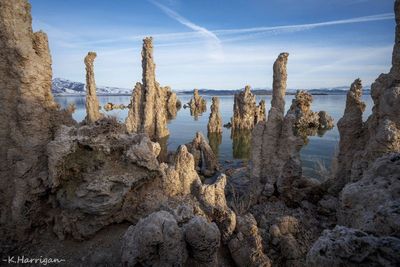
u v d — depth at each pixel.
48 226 13.12
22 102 12.41
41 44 13.27
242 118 70.75
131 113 50.88
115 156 13.53
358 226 7.80
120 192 12.59
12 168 12.70
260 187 19.75
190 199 14.98
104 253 11.80
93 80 42.81
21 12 12.27
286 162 18.78
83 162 12.64
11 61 12.30
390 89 13.12
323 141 53.34
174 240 9.66
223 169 36.47
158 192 14.53
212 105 65.75
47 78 13.59
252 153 20.31
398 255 4.64
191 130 72.44
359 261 4.82
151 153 13.89
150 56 48.75
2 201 12.84
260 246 12.65
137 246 9.57
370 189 8.98
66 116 14.77
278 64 20.41
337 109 117.69
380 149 12.52
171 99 118.00
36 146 12.72
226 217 13.66
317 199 18.56
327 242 5.22
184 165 16.39
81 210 12.13
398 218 5.92
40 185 12.63
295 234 14.68
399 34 13.25
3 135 12.76
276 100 20.95
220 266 12.48
